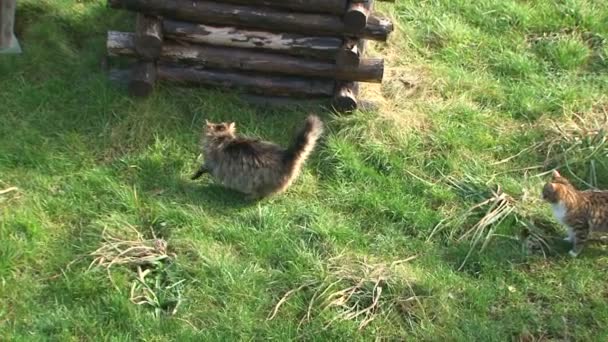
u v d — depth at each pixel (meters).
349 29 6.19
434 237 5.98
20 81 6.42
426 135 6.41
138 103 6.34
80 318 5.50
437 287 5.73
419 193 6.18
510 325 5.66
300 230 5.93
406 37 7.03
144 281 5.64
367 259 5.84
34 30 6.68
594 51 7.07
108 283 5.61
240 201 6.04
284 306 5.63
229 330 5.53
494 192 6.16
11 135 6.16
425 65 6.86
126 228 5.83
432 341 5.58
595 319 5.71
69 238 5.80
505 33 7.16
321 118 6.43
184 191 6.04
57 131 6.21
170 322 5.52
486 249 5.93
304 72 6.36
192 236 5.84
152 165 6.11
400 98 6.61
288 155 5.95
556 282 5.84
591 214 5.86
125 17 6.88
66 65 6.54
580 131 6.45
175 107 6.37
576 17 7.24
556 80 6.86
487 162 6.35
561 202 5.83
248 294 5.64
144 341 5.46
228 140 5.98
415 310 5.66
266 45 6.29
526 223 6.02
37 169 6.05
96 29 6.79
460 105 6.60
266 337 5.53
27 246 5.70
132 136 6.23
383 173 6.25
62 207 5.90
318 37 6.27
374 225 6.01
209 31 6.27
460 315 5.68
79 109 6.31
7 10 6.42
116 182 6.05
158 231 5.86
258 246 5.83
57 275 5.64
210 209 5.99
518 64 6.89
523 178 6.28
